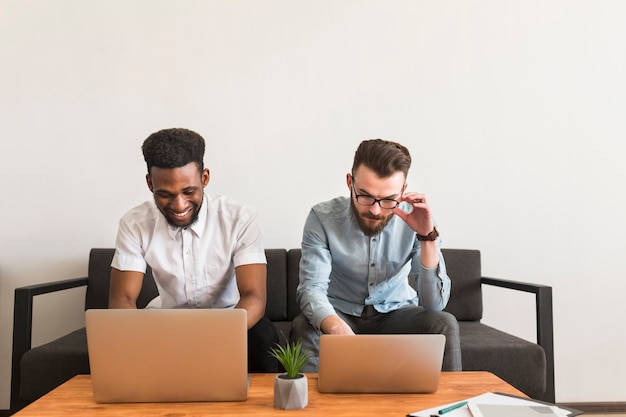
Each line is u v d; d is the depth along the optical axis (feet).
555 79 8.77
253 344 5.62
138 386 4.02
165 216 5.57
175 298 6.16
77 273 8.22
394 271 6.31
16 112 8.21
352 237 6.17
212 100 8.47
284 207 8.52
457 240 8.63
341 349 4.21
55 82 8.28
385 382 4.26
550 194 8.72
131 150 8.35
